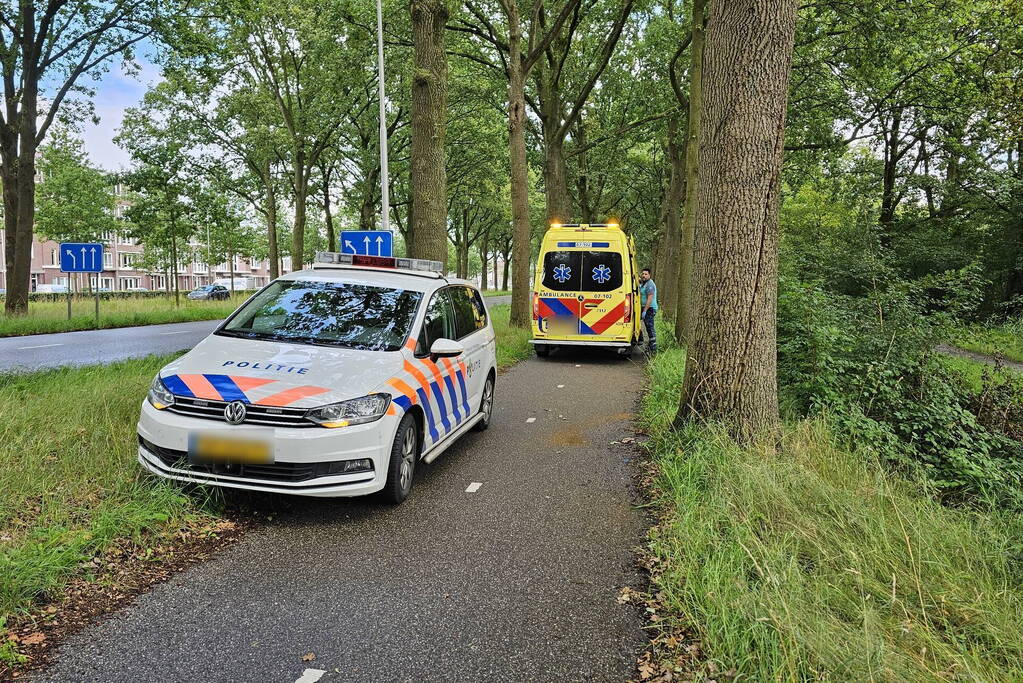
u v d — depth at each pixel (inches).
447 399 225.8
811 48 613.0
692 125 537.6
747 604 118.4
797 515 154.6
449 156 1285.7
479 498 195.9
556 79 797.2
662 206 1141.1
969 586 134.8
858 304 308.8
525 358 558.6
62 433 214.8
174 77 784.9
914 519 161.9
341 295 223.9
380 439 174.1
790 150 697.0
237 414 165.8
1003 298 773.9
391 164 1198.9
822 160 711.1
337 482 167.8
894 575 130.1
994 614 121.6
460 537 166.2
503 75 821.9
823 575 132.6
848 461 199.6
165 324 862.5
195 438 166.7
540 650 115.6
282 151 1133.7
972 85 631.8
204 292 2036.2
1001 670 108.0
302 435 164.4
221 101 1039.0
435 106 456.1
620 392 389.1
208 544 158.7
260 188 1238.3
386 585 139.6
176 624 122.3
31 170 743.1
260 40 974.4
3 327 658.2
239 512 177.6
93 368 361.7
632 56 820.0
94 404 249.8
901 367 281.9
